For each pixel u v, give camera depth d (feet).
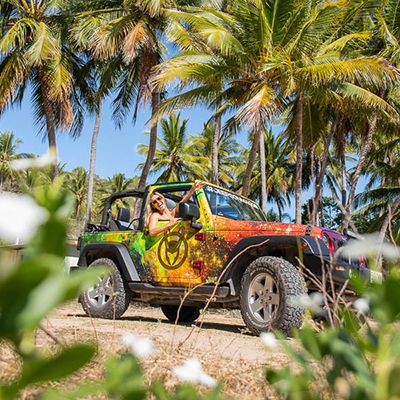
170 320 22.84
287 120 71.20
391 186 79.71
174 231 18.88
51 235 0.74
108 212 22.52
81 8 64.13
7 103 57.93
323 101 49.42
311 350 1.50
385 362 1.18
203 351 7.93
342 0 50.49
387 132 67.05
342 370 1.42
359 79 43.98
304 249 15.76
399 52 54.49
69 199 0.81
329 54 47.19
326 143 67.92
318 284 3.08
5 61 59.88
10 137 127.44
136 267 19.69
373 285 1.26
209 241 17.94
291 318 15.28
